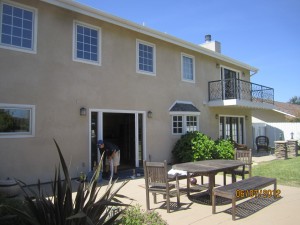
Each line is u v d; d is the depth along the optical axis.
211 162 7.44
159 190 5.94
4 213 3.66
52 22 8.99
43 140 8.52
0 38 7.91
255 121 25.50
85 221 3.05
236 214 5.66
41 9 8.76
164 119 12.49
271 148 19.94
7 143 7.80
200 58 14.99
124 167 11.27
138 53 11.61
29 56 8.38
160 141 12.23
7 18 8.11
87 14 9.52
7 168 7.75
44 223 3.10
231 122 17.39
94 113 9.98
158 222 4.45
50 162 8.62
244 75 18.72
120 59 10.88
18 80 8.10
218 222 5.21
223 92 14.97
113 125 13.55
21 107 8.12
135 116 11.34
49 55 8.83
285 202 6.46
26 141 8.16
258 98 17.12
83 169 9.41
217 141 13.49
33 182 8.20
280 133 20.72
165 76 12.77
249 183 6.23
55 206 3.09
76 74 9.47
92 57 10.08
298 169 10.75
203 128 14.71
